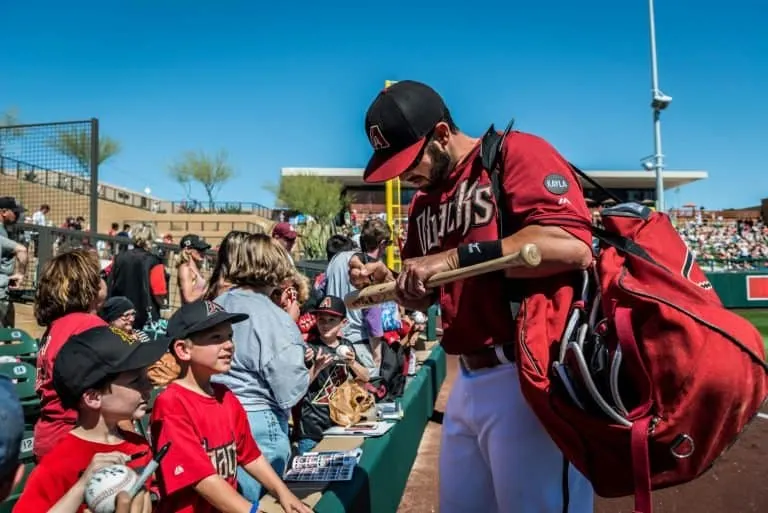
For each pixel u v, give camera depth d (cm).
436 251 216
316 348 404
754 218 4097
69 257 313
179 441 213
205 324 225
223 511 212
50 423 279
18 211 638
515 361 189
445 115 202
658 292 158
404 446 438
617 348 153
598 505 409
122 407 204
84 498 168
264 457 263
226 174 4897
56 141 952
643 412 150
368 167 205
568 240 172
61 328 289
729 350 144
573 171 195
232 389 277
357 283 245
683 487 441
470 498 216
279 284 304
